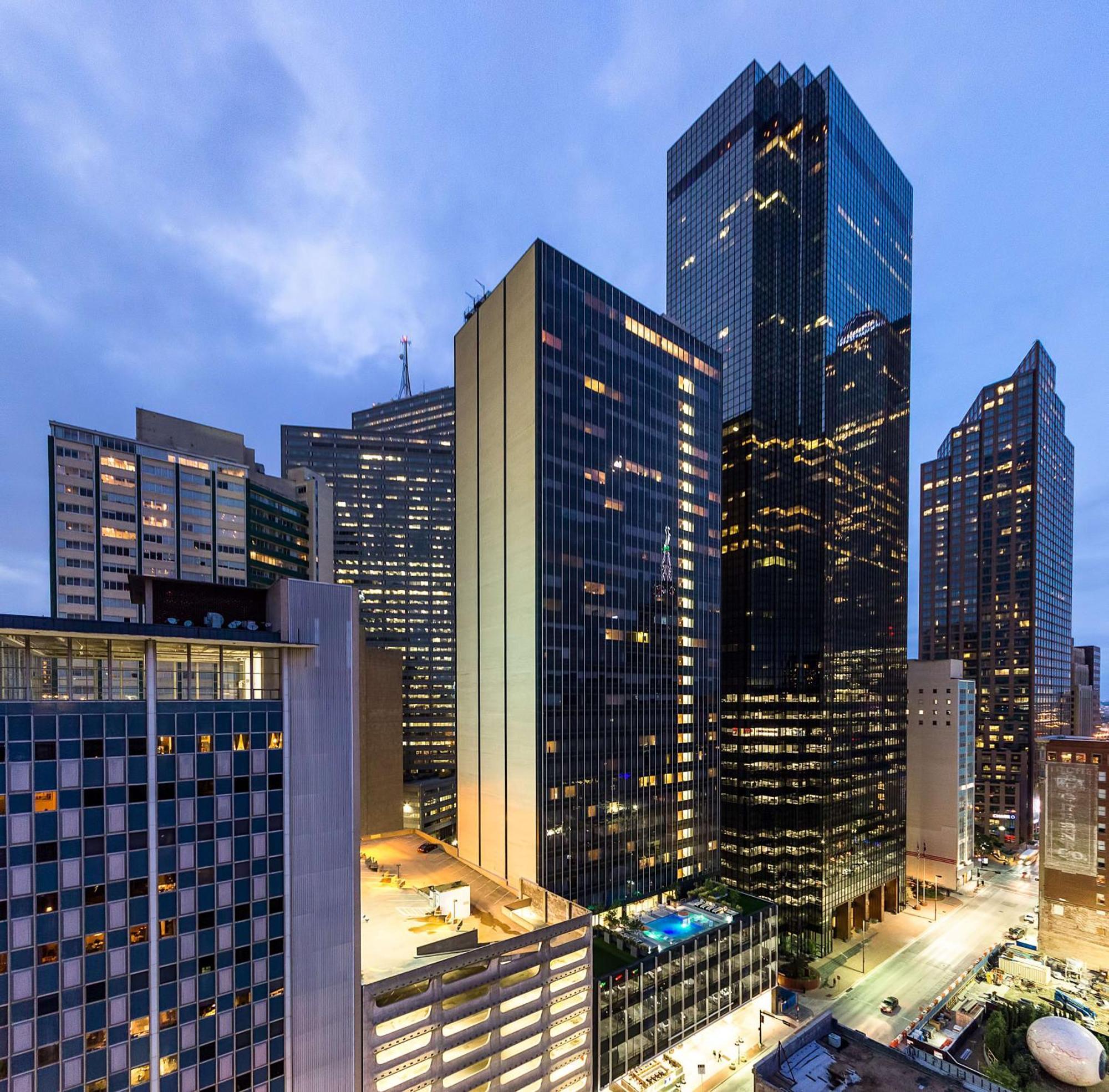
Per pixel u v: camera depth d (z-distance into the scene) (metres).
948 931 114.81
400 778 116.69
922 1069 42.88
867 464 133.88
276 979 44.22
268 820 44.53
